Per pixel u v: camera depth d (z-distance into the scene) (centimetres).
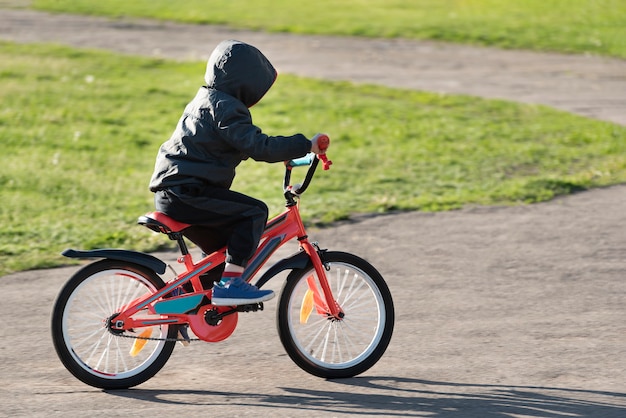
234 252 834
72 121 2319
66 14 4525
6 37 3750
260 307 870
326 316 894
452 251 1302
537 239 1360
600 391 817
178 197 823
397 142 2147
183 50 3622
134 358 898
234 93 827
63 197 1647
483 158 1973
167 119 2405
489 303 1079
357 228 1427
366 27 4247
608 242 1340
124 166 1916
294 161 875
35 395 816
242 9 4831
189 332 970
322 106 2589
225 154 831
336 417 765
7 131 2164
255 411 779
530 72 3275
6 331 987
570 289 1130
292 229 880
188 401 805
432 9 4872
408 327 998
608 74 3241
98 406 791
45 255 1280
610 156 1992
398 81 3077
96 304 905
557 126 2331
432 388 832
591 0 5025
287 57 3528
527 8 4847
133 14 4591
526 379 849
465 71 3291
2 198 1620
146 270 847
